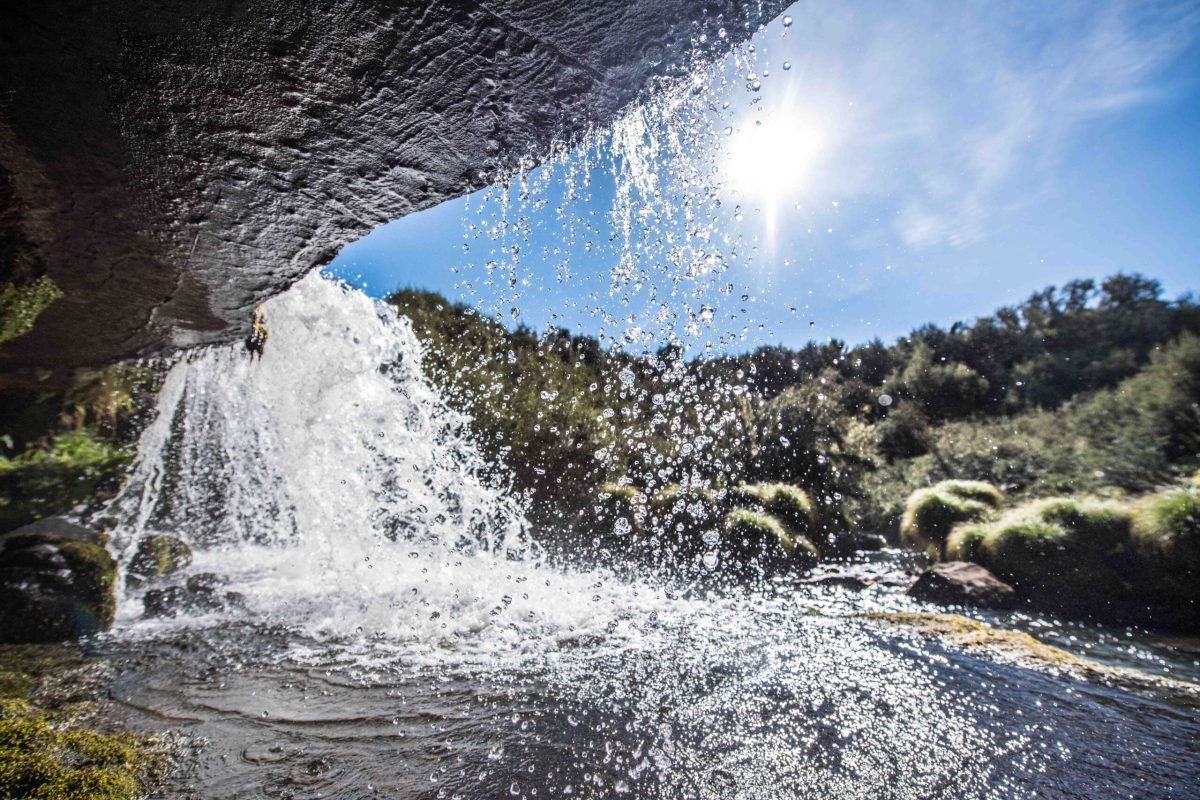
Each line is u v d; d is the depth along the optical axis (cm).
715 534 420
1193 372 742
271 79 116
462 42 114
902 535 606
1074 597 373
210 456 404
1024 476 752
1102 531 415
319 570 331
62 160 132
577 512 499
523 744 144
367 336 356
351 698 172
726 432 674
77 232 160
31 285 179
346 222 171
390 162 147
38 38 99
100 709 164
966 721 160
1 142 124
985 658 212
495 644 223
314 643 223
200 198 154
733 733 151
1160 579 362
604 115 143
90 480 377
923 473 823
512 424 559
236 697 173
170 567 328
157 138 129
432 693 176
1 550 272
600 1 109
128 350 257
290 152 139
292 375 339
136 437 399
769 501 584
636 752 141
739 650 218
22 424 364
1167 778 133
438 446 421
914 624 254
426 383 459
